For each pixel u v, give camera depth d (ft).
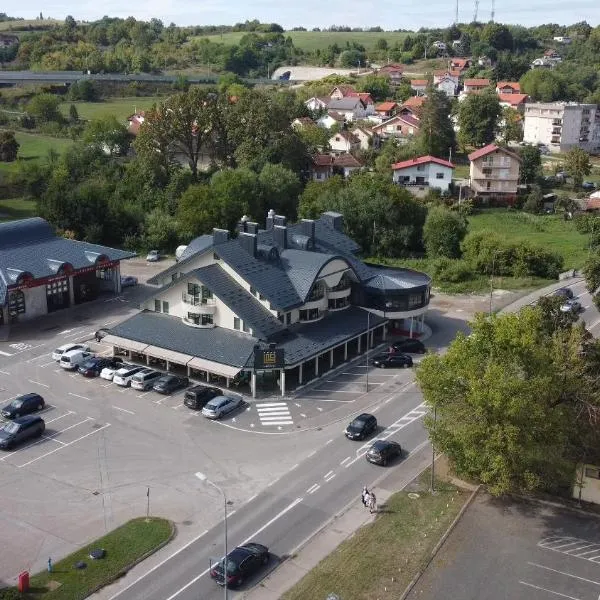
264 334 231.30
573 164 574.97
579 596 139.23
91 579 140.87
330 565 147.02
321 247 277.23
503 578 143.84
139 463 185.98
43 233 313.53
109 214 408.67
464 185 547.49
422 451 195.11
